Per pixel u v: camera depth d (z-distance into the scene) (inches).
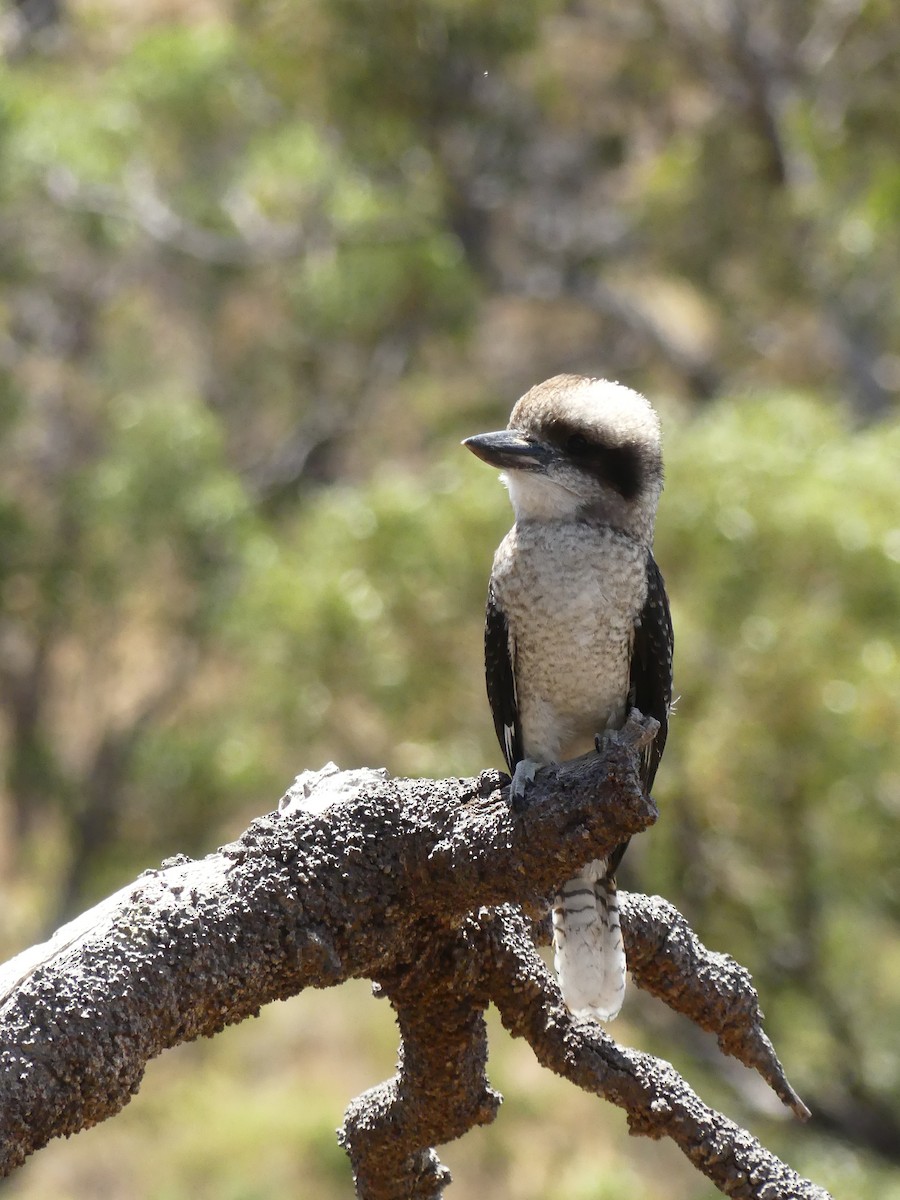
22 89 597.0
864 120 558.6
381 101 615.2
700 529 403.2
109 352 677.9
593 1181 569.3
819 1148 454.9
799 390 621.0
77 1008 131.0
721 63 633.0
